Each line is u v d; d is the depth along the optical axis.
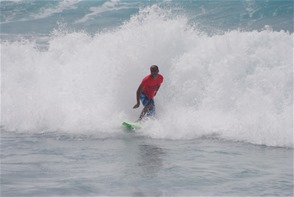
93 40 55.75
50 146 35.06
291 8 128.88
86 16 140.62
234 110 42.25
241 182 25.19
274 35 47.00
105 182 25.16
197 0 140.38
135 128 40.50
